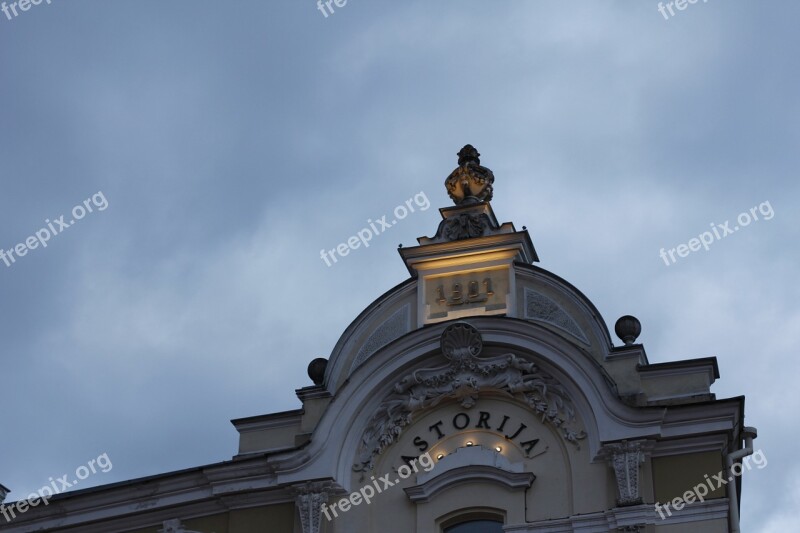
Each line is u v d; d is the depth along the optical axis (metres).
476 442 28.56
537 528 27.33
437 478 28.17
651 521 26.70
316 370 30.38
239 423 30.19
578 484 27.45
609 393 27.56
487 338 28.88
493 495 27.92
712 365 27.95
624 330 28.78
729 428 27.08
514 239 30.11
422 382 29.02
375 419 29.12
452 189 31.70
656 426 27.19
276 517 29.08
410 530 28.12
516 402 28.69
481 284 30.00
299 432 29.73
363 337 30.22
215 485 29.61
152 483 30.30
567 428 27.95
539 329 28.44
